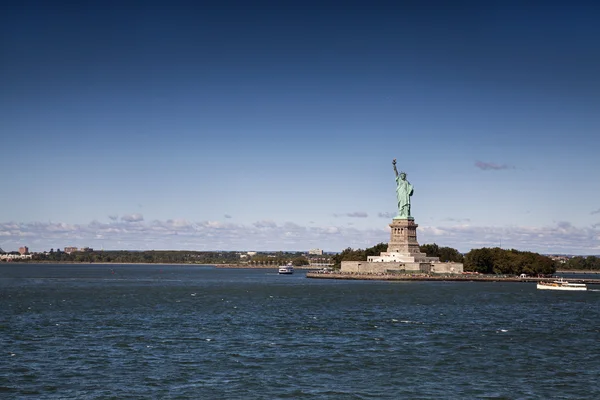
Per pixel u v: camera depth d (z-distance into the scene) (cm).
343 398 8731
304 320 16200
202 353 11475
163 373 9944
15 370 10038
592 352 11931
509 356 11469
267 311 18538
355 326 15062
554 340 13250
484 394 8944
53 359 10862
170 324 15275
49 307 19838
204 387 9181
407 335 13712
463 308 19775
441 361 10988
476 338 13388
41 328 14475
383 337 13400
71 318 16525
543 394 8975
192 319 16362
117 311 18512
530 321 16475
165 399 8600
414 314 17788
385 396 8825
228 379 9631
